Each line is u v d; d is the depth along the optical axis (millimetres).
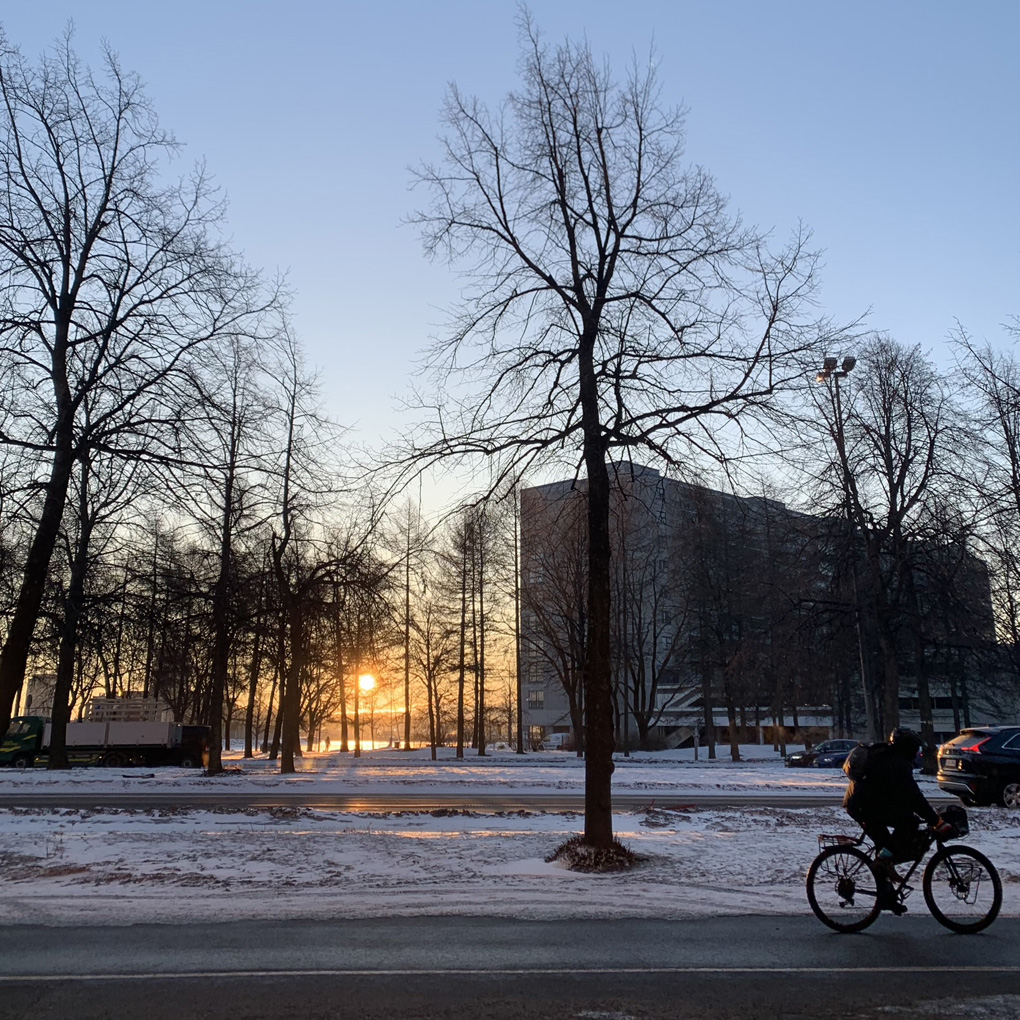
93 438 13453
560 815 17312
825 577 29438
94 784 26641
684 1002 5910
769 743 72438
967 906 7938
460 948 7230
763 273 11852
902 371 28719
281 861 11047
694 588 40281
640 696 61062
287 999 5930
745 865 10906
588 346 12281
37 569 13414
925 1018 5625
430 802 22078
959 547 26359
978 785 18656
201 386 14102
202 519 14461
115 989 6121
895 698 28938
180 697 49281
